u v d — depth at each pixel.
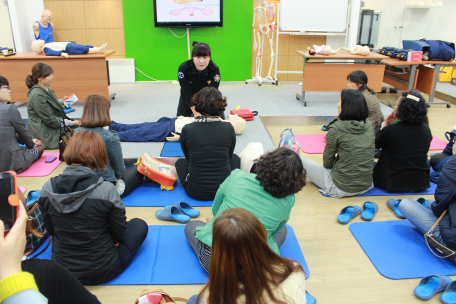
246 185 1.60
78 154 1.58
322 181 2.72
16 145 2.97
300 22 6.32
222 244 0.88
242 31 6.57
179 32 6.50
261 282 0.88
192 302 1.50
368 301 1.68
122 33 6.52
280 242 1.96
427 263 1.94
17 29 6.09
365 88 3.59
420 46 5.34
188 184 2.54
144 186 2.79
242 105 5.15
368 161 2.56
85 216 1.56
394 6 6.61
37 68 3.38
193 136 2.40
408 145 2.59
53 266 0.93
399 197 2.67
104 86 4.88
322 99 5.57
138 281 1.76
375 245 2.09
